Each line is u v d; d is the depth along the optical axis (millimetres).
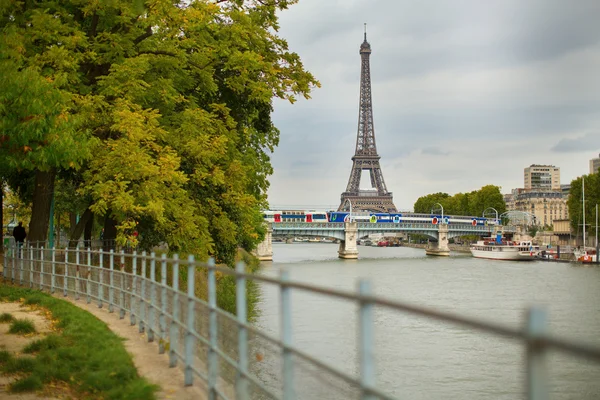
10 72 21734
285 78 37219
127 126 27594
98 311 22359
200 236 33469
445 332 39000
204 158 32219
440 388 27109
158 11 30328
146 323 17047
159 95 30969
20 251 33969
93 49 30078
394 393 26734
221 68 36156
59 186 49312
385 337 37156
